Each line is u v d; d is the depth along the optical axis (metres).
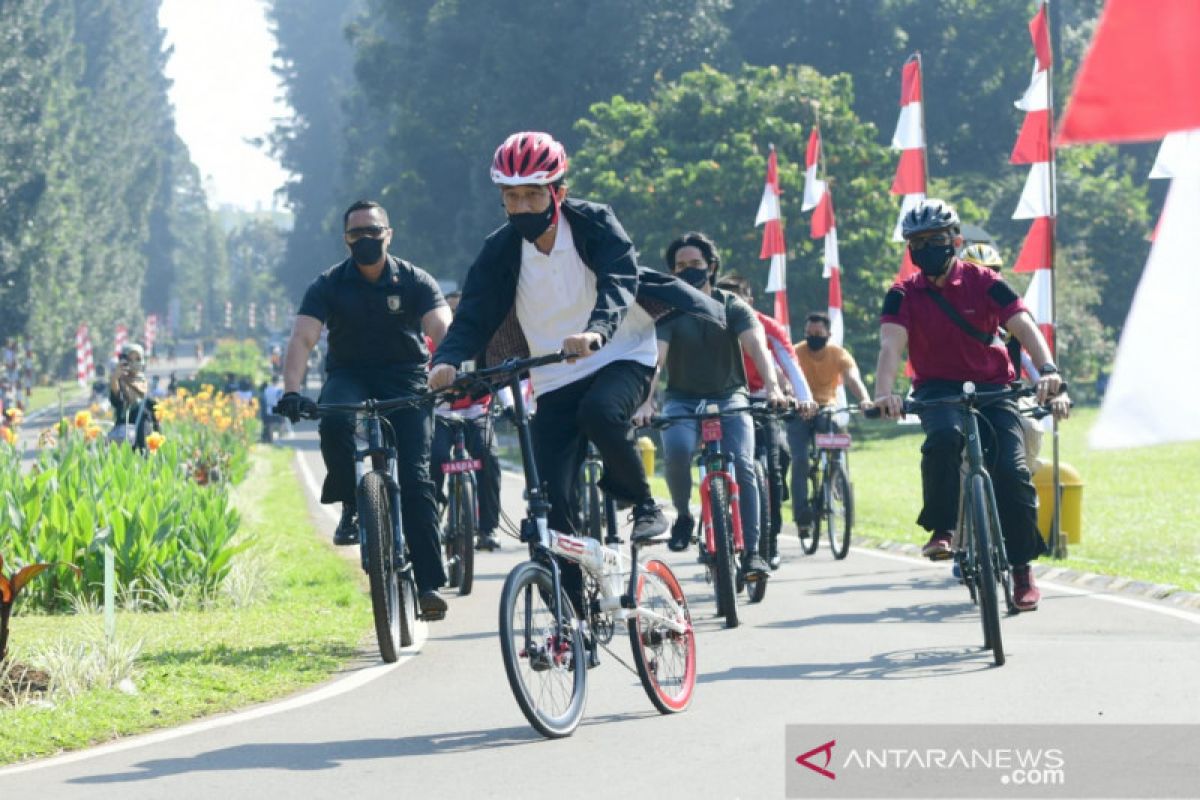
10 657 18.52
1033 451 28.11
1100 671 18.14
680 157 116.00
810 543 36.44
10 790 13.53
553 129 167.25
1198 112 4.69
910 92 45.62
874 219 111.00
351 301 20.69
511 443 109.44
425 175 180.50
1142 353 4.70
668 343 24.34
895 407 20.55
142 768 14.31
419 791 13.10
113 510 26.94
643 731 15.34
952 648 20.28
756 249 111.62
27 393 192.75
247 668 19.52
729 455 23.77
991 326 21.38
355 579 30.55
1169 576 28.95
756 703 16.73
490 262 15.97
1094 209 173.62
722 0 169.00
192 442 52.69
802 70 117.38
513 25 168.12
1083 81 4.77
